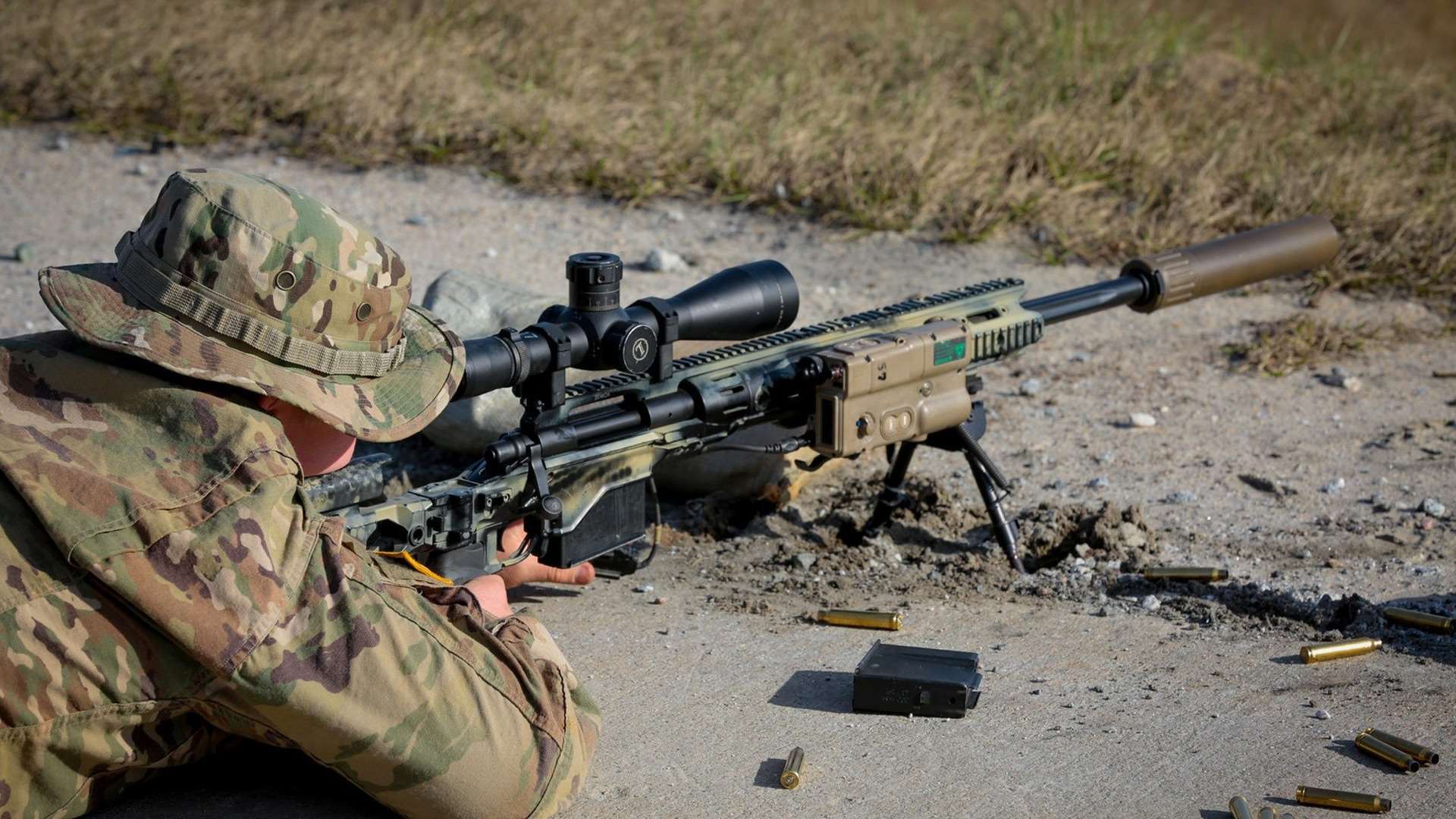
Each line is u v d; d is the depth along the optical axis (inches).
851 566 151.3
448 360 102.2
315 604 89.2
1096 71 332.8
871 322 141.9
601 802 105.8
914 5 414.3
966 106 323.9
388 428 94.7
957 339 141.3
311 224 90.9
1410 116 323.9
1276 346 220.2
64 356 90.8
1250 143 297.7
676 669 128.1
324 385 93.0
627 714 119.6
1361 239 253.6
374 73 341.1
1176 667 127.8
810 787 107.7
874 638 134.6
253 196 89.4
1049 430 192.5
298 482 92.0
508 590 145.7
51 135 336.8
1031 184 279.0
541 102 326.0
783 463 169.0
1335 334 225.0
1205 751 112.4
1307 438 188.5
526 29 373.1
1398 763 108.3
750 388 132.7
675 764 111.4
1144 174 281.0
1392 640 132.7
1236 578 147.1
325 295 91.5
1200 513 164.6
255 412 90.7
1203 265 162.2
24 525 86.7
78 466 86.2
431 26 372.5
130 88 347.9
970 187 277.3
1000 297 150.8
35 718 87.0
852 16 405.7
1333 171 275.0
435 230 277.9
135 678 88.7
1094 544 154.4
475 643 97.1
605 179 300.8
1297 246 169.5
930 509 164.1
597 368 120.4
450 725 92.4
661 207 289.9
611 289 119.3
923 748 113.7
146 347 87.0
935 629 136.5
